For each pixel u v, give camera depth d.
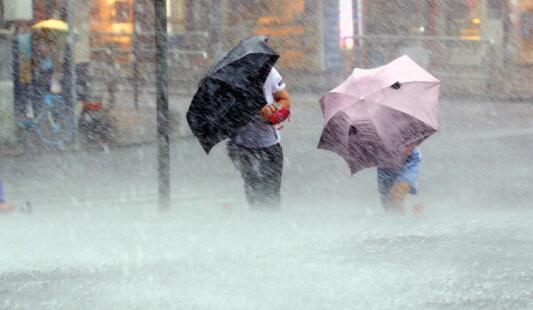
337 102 24.16
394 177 24.22
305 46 88.25
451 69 82.06
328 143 24.45
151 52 81.19
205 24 90.88
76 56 53.47
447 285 17.05
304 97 78.81
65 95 48.44
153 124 56.28
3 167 41.62
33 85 48.31
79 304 16.17
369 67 84.38
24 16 48.53
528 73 80.31
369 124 23.50
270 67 23.55
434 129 23.58
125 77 78.69
